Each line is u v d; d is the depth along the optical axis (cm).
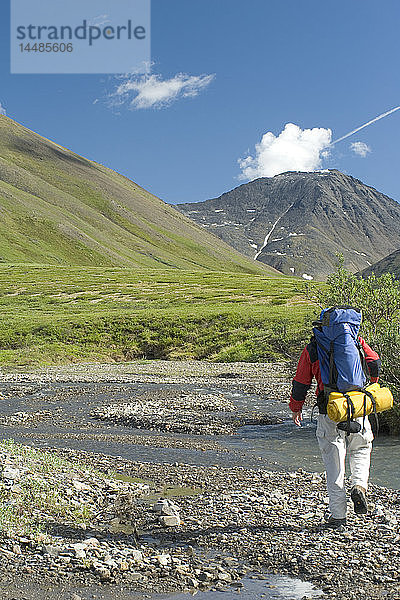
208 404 2381
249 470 1338
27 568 689
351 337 819
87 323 5594
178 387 3025
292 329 4559
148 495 1089
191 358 4856
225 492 1110
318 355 821
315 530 831
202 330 5291
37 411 2325
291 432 1872
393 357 1773
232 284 9306
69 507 947
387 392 813
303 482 1190
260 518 907
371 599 617
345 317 828
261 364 4197
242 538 814
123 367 4250
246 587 657
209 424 1997
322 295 2159
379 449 1520
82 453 1486
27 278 10875
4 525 824
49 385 3173
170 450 1584
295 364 2820
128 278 10688
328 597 626
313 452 1567
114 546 782
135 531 846
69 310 7069
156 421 2017
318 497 1038
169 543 803
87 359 4903
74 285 9669
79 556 728
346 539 790
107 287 9281
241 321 5291
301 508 963
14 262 15850
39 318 6003
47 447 1580
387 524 852
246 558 745
